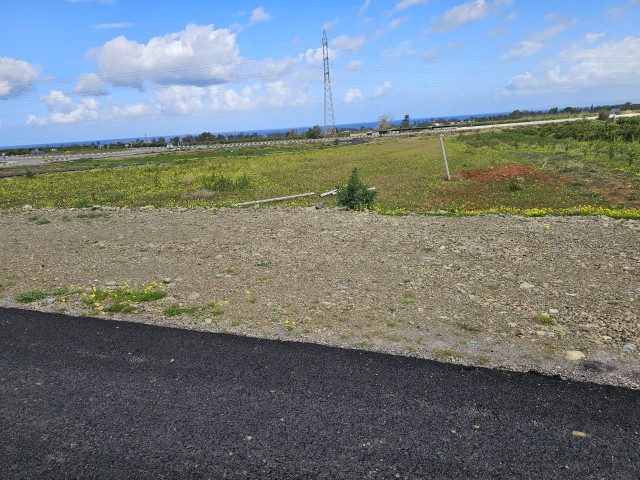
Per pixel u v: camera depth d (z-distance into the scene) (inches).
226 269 226.8
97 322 165.6
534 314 160.1
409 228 299.1
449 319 158.1
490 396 112.8
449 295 181.2
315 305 175.0
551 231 275.6
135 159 1785.2
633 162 818.2
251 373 126.7
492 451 94.5
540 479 87.0
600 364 126.0
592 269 206.1
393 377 122.3
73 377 128.5
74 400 117.6
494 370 124.5
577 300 172.2
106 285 208.5
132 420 108.6
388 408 109.3
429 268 216.1
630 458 91.7
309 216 357.1
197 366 131.5
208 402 114.3
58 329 160.7
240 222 342.3
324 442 98.6
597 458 91.9
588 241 250.4
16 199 690.8
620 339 139.9
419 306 170.7
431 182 674.2
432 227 299.0
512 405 109.1
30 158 2310.5
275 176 865.5
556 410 106.7
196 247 272.7
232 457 95.3
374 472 90.0
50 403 116.6
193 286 203.3
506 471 89.1
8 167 1608.0
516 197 536.1
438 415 106.2
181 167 1192.2
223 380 123.7
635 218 321.4
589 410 106.4
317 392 116.6
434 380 120.3
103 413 111.7
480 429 101.1
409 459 93.0
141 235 311.0
